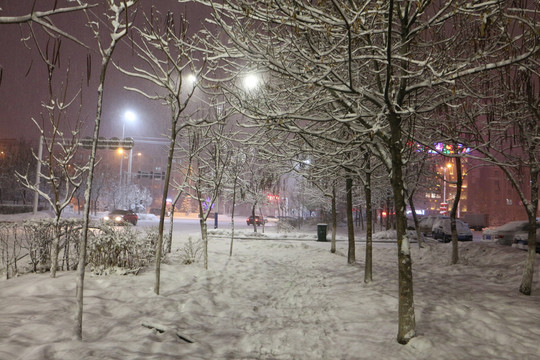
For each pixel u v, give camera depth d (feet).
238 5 18.11
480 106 26.55
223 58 20.68
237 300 26.37
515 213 213.25
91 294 22.61
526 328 18.35
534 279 30.42
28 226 28.55
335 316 22.89
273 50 18.72
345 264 43.86
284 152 27.50
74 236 29.53
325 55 17.51
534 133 25.68
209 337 18.57
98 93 16.62
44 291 22.61
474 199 260.42
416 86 17.92
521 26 16.17
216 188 37.40
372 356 16.57
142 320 19.17
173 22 20.52
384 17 18.12
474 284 30.27
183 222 141.08
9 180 151.12
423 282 31.68
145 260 30.22
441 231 77.61
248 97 23.06
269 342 18.34
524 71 21.67
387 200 87.04
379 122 18.03
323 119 18.58
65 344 14.94
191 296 24.84
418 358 16.06
